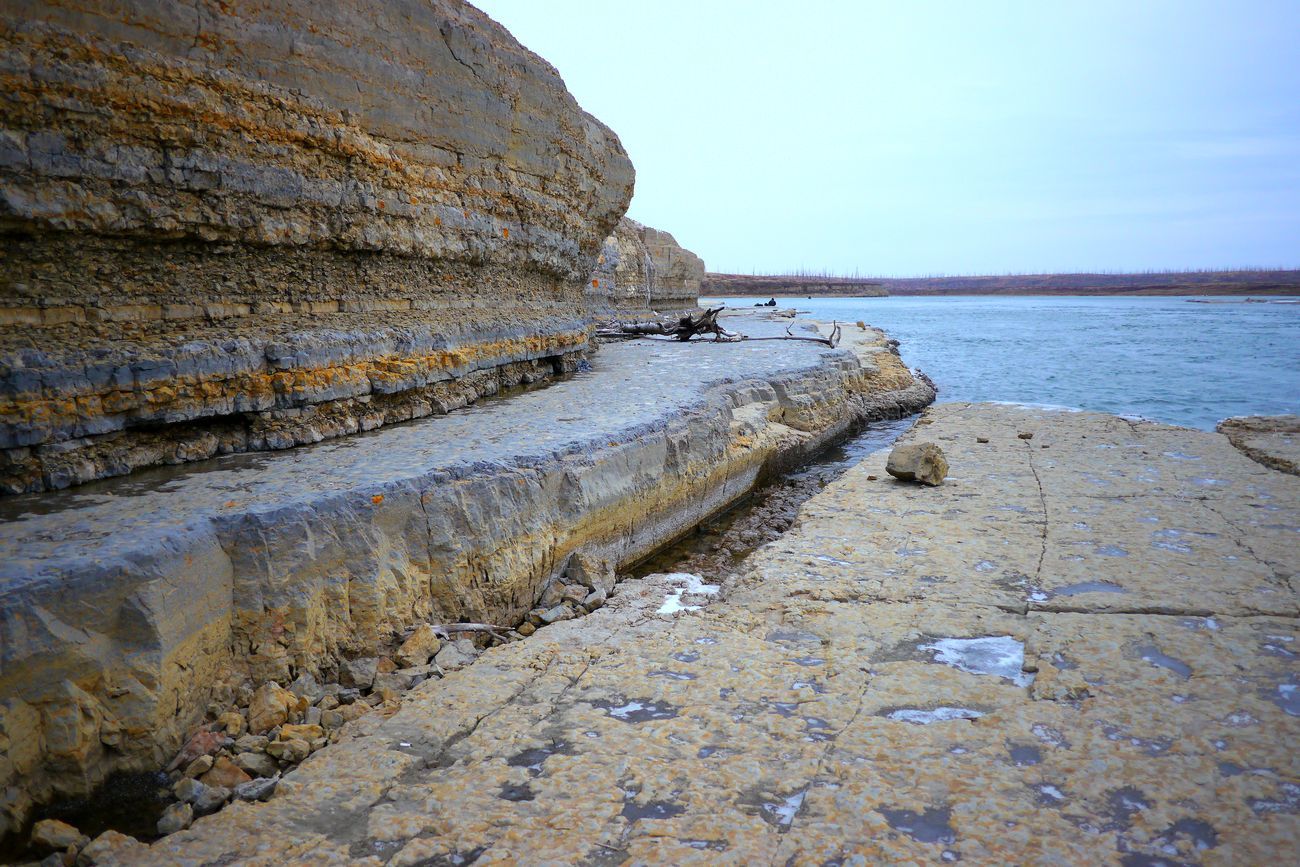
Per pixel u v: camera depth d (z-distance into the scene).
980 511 8.70
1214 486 9.50
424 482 6.10
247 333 6.80
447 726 4.64
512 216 11.27
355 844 3.63
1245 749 4.18
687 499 10.01
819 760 4.18
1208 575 6.62
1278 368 31.48
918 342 48.94
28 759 3.87
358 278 8.32
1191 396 23.61
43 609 3.90
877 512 8.77
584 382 12.45
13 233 5.33
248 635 4.94
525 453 7.18
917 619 5.93
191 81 6.11
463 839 3.64
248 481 5.80
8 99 5.09
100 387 5.61
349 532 5.47
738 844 3.54
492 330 10.48
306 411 7.20
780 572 6.99
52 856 3.61
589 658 5.53
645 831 3.64
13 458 5.28
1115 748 4.21
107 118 5.61
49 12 5.27
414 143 8.89
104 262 5.93
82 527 4.66
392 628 5.68
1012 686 4.92
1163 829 3.58
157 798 4.14
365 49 7.87
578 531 7.58
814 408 15.55
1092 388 25.84
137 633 4.21
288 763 4.45
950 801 3.82
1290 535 7.60
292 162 7.09
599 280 26.50
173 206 6.14
